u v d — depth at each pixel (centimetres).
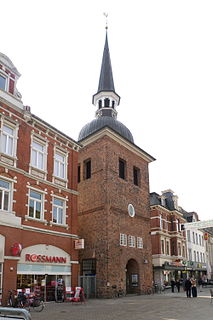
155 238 4600
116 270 2689
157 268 4406
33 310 1638
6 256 1784
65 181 2441
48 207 2214
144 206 3356
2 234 1792
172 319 1371
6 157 1953
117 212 2897
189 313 1572
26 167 2094
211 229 6894
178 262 4819
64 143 2517
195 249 5856
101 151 3030
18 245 1836
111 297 2539
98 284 2606
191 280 2777
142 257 3106
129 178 3219
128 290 3028
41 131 2291
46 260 2086
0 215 1808
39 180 2173
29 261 1952
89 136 3136
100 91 3747
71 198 2462
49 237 2156
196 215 6259
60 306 1856
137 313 1559
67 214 2383
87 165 3231
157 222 4688
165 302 2142
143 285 3019
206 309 1742
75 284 2294
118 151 3141
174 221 5078
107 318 1377
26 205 2027
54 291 2127
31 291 1939
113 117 3625
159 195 5034
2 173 1892
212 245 6831
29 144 2159
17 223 1912
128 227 3005
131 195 3177
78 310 1661
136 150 3375
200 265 5716
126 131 3441
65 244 2295
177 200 5347
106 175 2897
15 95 2145
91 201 2958
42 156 2286
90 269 2777
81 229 2953
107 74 3944
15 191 1953
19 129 2097
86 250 2823
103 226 2756
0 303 1680
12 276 1792
